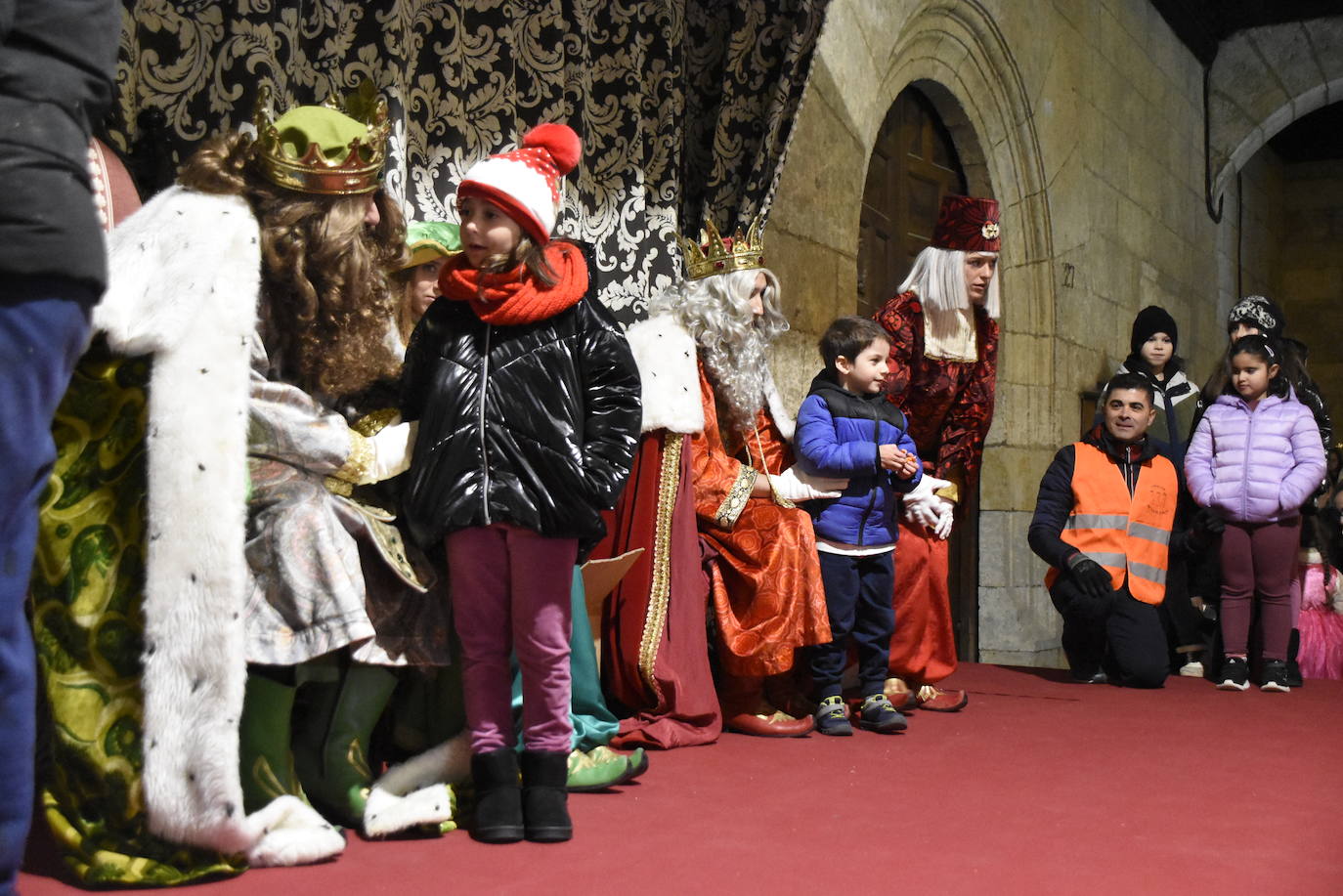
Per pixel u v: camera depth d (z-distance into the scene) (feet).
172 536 6.70
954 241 15.33
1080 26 31.07
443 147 12.88
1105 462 18.20
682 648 11.84
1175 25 38.58
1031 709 14.93
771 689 12.86
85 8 4.96
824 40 19.30
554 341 8.23
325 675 7.54
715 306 12.82
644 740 11.37
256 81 10.17
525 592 7.97
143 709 6.75
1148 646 17.44
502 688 8.02
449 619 8.36
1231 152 41.93
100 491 6.97
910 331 15.37
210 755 6.61
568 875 6.98
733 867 7.32
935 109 26.37
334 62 11.19
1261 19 41.09
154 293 6.98
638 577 11.84
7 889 4.64
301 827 7.21
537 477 7.95
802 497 12.85
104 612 6.86
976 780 10.36
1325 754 12.21
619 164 14.94
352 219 7.82
